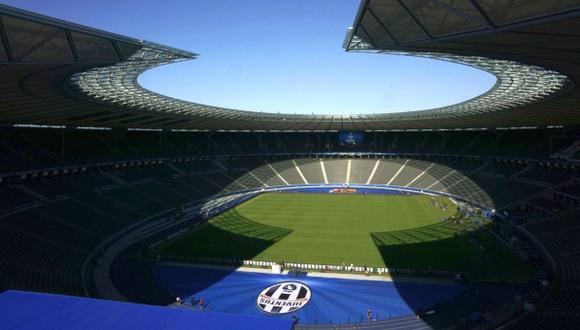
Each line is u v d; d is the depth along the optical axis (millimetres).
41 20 19375
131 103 53281
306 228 61000
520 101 51562
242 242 53656
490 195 75000
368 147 115312
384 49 26969
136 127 83062
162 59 33594
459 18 17844
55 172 63781
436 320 31797
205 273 42656
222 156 104500
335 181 104625
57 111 51312
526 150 85125
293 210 74062
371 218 67250
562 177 69625
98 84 40906
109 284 38750
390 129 113000
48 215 51625
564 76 34062
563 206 58469
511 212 63031
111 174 73625
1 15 17766
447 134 109375
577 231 48156
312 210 74000
